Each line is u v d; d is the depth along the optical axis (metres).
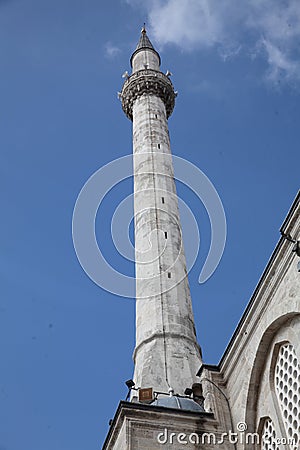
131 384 26.77
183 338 35.69
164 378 32.88
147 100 55.47
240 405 23.36
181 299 38.31
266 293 22.89
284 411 21.56
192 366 34.09
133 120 54.62
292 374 21.45
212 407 23.92
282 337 22.16
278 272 22.30
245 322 23.97
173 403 24.59
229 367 24.88
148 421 22.58
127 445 21.62
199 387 26.11
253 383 23.12
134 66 62.50
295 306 21.06
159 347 34.78
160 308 37.19
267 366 22.73
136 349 35.81
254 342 23.27
